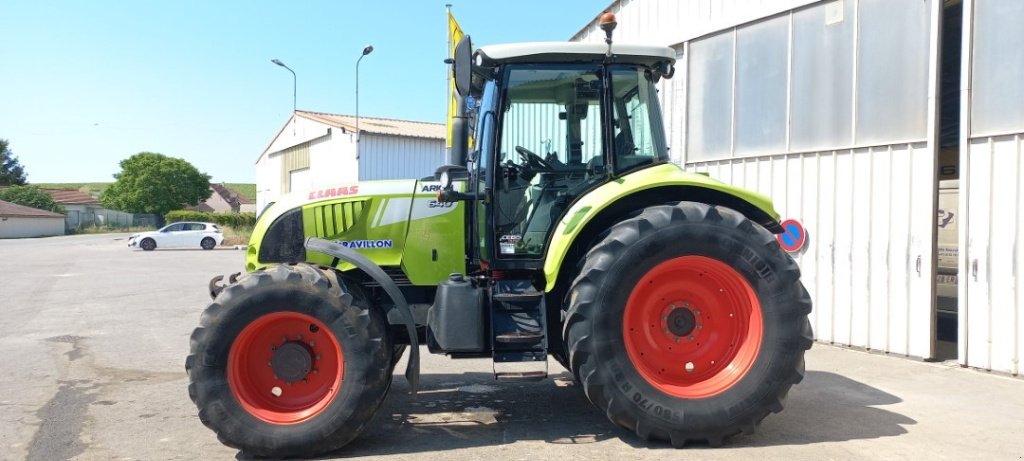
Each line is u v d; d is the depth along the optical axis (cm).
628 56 457
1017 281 578
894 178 670
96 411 511
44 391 571
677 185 432
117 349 749
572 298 412
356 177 2491
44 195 6069
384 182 496
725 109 845
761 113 799
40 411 512
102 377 621
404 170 2591
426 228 482
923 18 643
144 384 595
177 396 554
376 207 483
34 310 1050
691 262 411
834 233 724
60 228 5472
